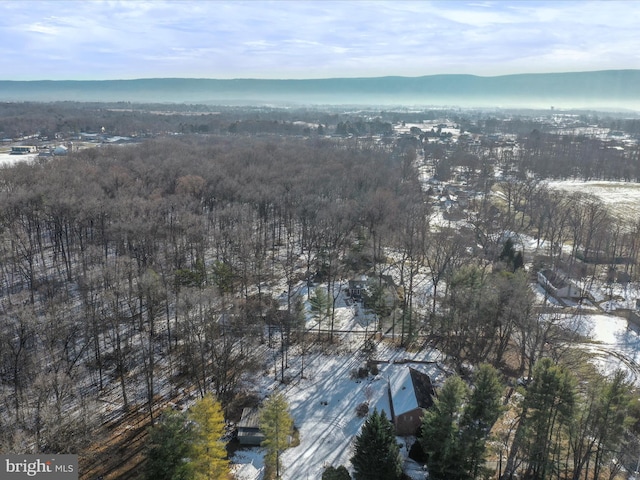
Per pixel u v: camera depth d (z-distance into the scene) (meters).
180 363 54.56
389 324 66.25
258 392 51.09
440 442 36.38
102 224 76.50
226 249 77.75
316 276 79.31
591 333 65.69
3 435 36.16
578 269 85.75
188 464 33.38
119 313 57.06
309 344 61.41
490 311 56.06
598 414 35.25
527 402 35.97
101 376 50.88
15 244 73.38
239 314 57.12
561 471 39.44
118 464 39.97
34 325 46.91
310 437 44.94
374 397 50.53
